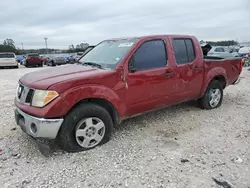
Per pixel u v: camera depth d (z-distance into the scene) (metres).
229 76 5.84
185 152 3.48
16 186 2.71
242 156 3.36
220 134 4.15
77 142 3.44
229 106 5.93
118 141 3.85
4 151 3.54
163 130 4.33
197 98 5.26
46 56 30.05
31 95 3.28
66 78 3.33
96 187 2.70
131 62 3.87
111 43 4.59
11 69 21.30
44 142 3.43
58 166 3.12
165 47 4.38
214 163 3.17
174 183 2.74
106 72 3.59
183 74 4.62
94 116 3.51
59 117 3.21
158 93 4.25
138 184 2.74
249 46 26.64
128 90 3.81
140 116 5.07
